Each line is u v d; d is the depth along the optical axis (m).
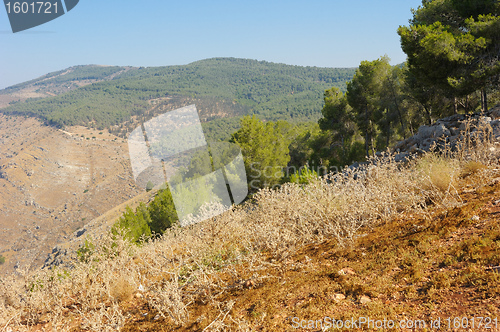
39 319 5.20
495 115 11.87
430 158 7.38
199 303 4.32
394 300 3.01
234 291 4.32
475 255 3.20
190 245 5.28
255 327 3.20
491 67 15.01
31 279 5.38
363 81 28.56
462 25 18.45
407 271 3.38
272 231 4.89
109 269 5.59
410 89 24.83
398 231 4.60
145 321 4.27
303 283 3.89
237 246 5.49
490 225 3.74
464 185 5.73
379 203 5.29
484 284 2.77
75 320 4.86
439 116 23.33
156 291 4.33
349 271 3.84
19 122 134.12
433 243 3.84
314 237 5.48
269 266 4.65
